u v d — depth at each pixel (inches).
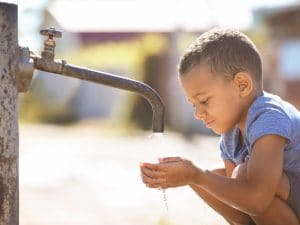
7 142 112.9
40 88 968.9
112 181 412.5
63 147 608.4
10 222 113.8
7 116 112.6
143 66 911.7
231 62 125.2
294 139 124.3
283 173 127.3
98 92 972.6
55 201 344.2
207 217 299.9
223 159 138.9
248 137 124.1
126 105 888.9
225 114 126.6
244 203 119.1
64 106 974.4
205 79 125.3
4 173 113.0
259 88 128.8
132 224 293.6
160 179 116.6
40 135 738.8
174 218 299.3
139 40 1050.1
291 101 826.8
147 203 341.7
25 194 363.3
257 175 118.9
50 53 116.8
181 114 838.5
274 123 121.1
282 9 845.2
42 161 503.5
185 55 128.1
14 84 113.0
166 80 893.8
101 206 333.1
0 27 111.5
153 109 122.7
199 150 580.1
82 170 456.1
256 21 912.3
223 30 128.9
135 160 518.0
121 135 761.6
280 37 847.1
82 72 118.5
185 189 376.8
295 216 127.5
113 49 957.8
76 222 295.4
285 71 835.4
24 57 113.7
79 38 1283.2
